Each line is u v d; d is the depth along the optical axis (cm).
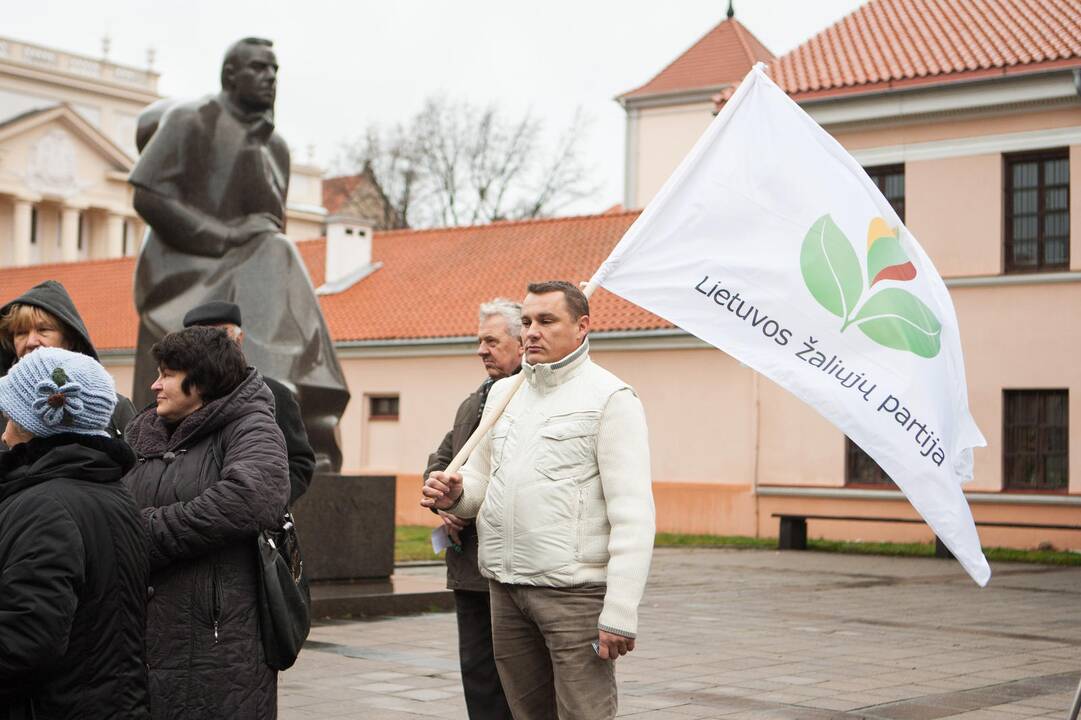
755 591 1502
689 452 2700
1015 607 1360
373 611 1160
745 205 564
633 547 439
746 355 555
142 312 1198
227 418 448
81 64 6425
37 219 5988
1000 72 2359
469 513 496
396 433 3192
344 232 3525
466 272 3328
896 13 2769
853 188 574
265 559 432
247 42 1228
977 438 586
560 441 456
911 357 564
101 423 385
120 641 368
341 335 3262
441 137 5041
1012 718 743
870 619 1234
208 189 1204
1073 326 2314
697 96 3744
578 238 3247
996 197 2392
